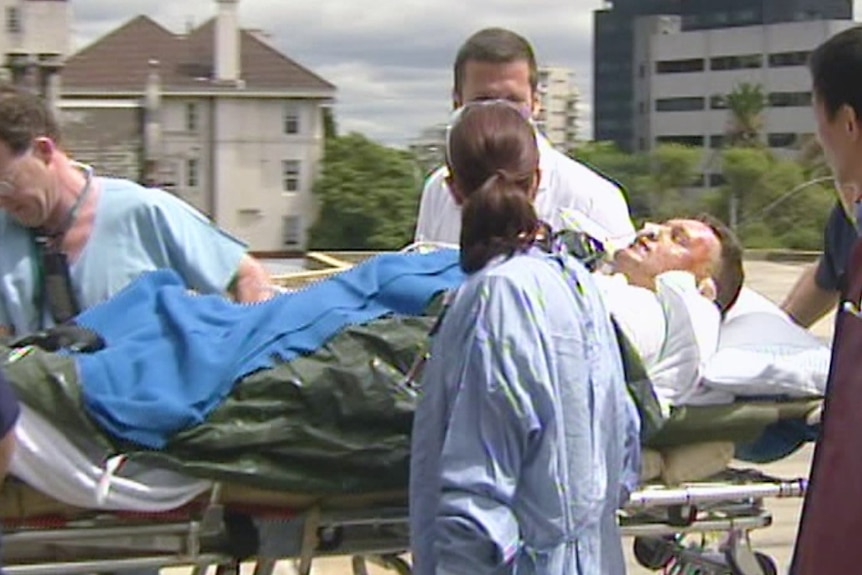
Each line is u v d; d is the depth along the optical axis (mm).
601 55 134875
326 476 3830
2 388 3035
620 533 3902
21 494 3748
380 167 65312
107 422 3711
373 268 4082
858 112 3453
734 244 4730
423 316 3982
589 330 3352
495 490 3197
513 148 3357
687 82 118562
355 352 3850
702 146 117438
